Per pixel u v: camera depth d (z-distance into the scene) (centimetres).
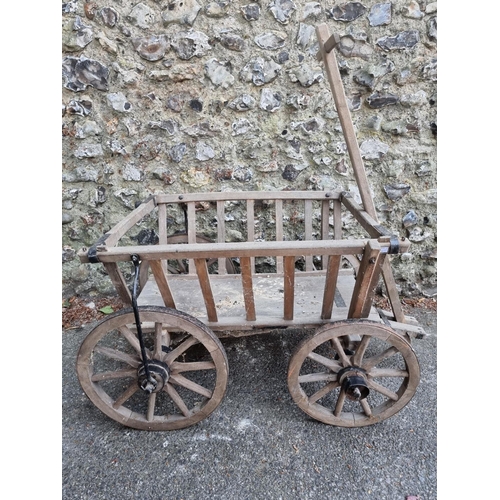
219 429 144
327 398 160
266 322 144
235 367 178
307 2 189
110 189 212
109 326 125
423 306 227
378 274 127
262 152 208
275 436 140
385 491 120
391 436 140
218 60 195
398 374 134
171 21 189
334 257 121
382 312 162
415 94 199
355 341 143
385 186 213
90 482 124
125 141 204
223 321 144
